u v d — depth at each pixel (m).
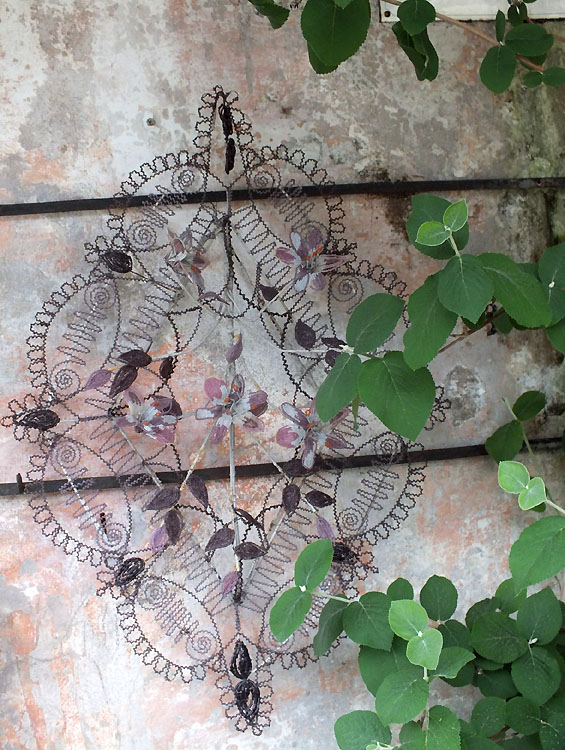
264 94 1.14
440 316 0.82
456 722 0.86
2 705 1.10
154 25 1.11
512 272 0.84
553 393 1.22
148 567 1.11
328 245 1.14
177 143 1.12
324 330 1.15
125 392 1.04
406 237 1.17
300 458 1.13
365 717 0.93
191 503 1.12
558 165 1.22
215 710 1.14
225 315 1.09
